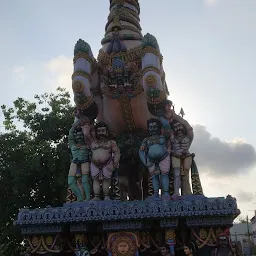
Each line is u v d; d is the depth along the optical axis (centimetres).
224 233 754
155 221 793
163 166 849
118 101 970
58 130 1877
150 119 887
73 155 891
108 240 777
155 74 876
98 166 869
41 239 796
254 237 3719
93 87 970
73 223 783
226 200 757
